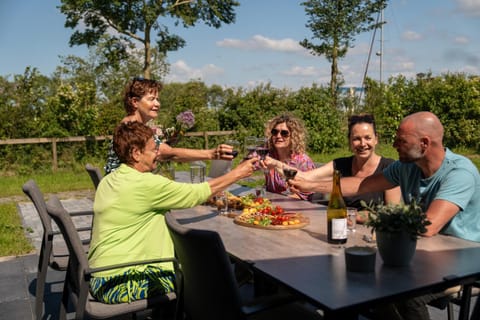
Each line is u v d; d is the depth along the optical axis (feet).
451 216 7.61
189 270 6.59
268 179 13.38
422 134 7.80
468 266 6.31
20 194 28.96
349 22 70.54
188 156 11.96
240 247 7.47
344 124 50.11
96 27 60.29
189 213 10.44
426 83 47.80
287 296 6.23
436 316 10.64
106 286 7.86
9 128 36.78
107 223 7.96
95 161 38.81
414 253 6.56
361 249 6.35
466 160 8.02
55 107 38.50
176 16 60.39
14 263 15.08
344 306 5.08
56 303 11.93
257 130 43.70
